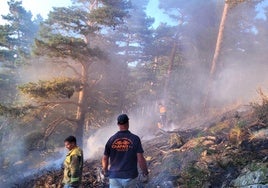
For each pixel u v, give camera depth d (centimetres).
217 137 759
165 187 638
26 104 1825
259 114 809
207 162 648
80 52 1784
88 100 2138
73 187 619
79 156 634
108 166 544
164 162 742
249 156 622
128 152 493
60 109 2223
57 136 2223
